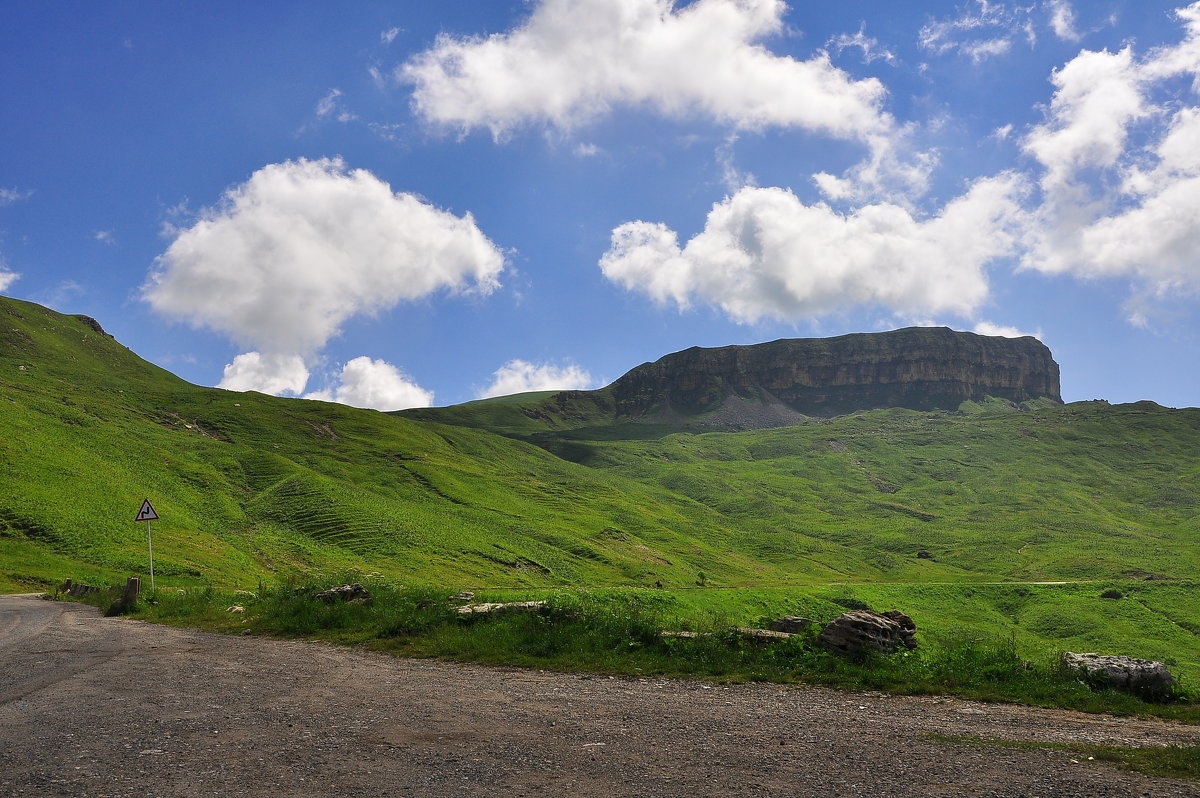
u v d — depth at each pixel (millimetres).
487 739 9516
